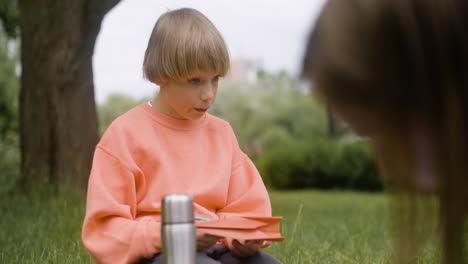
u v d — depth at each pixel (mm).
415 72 942
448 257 969
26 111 6203
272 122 28641
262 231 1783
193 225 1312
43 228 3955
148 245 1804
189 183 2088
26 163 6164
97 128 6375
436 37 941
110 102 24484
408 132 982
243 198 2182
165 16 2100
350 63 985
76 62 6141
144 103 2180
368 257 3195
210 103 2076
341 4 1025
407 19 948
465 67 944
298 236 3758
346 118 1053
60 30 6051
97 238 1889
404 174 999
